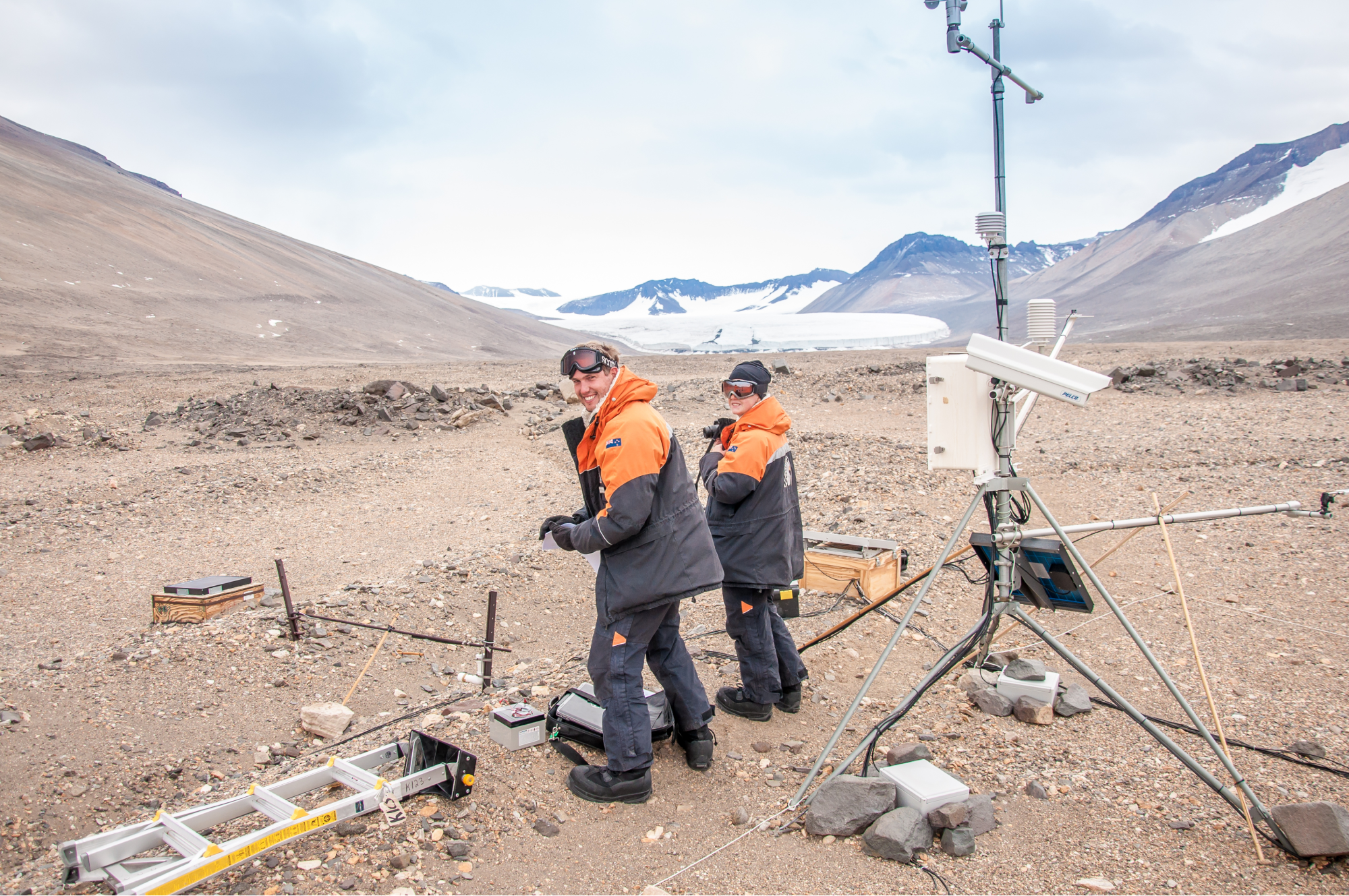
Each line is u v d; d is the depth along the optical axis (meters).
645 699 3.80
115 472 13.59
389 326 121.25
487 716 4.76
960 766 4.02
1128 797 3.72
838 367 27.48
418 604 7.46
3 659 6.45
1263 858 3.23
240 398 19.47
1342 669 4.90
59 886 3.41
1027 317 3.72
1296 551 7.02
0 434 17.12
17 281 77.25
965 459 3.72
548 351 142.25
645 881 3.24
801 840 3.48
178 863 2.98
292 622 6.61
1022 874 3.20
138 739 5.19
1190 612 5.96
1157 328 131.38
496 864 3.32
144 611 7.59
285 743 5.26
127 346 63.22
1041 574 3.80
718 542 4.43
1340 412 13.98
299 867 3.22
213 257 121.69
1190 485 9.36
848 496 9.83
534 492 12.02
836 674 5.27
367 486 12.48
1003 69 4.20
